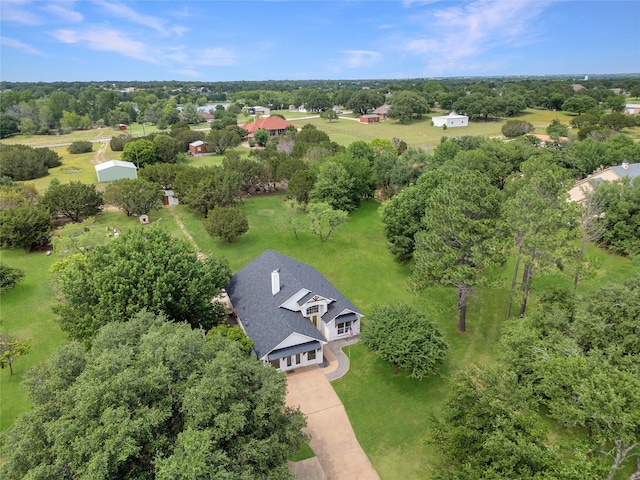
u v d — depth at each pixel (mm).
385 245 58438
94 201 67438
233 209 60406
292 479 19750
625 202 50125
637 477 22172
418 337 30688
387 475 24906
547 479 17078
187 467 16062
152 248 35812
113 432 16953
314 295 36906
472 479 18781
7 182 80500
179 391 20297
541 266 33656
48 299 44719
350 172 72250
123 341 23938
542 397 25000
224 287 41125
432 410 29828
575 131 127000
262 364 24703
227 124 160875
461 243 35094
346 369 34312
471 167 72938
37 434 18453
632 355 23594
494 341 37719
